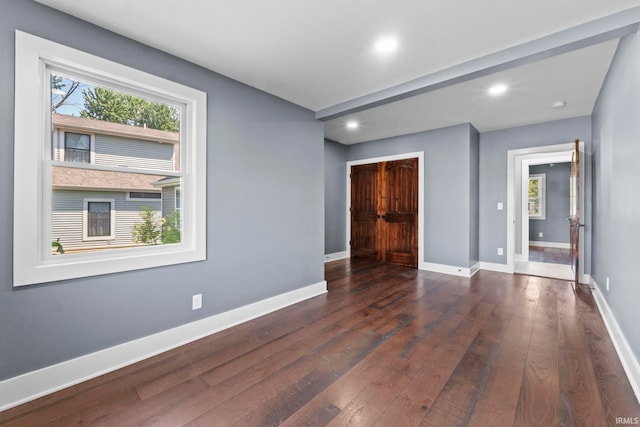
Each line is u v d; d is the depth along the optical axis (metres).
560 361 1.99
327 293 3.60
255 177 2.86
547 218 7.50
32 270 1.65
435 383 1.76
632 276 1.90
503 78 2.79
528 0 1.67
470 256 4.43
